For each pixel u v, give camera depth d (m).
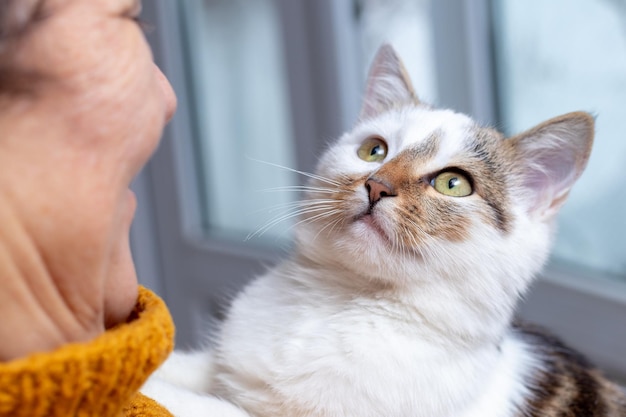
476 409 0.39
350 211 0.40
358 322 0.38
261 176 0.74
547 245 0.42
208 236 0.78
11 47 0.21
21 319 0.23
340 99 0.63
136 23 0.25
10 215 0.22
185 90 0.76
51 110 0.22
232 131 0.77
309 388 0.37
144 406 0.30
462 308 0.39
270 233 0.71
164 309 0.26
